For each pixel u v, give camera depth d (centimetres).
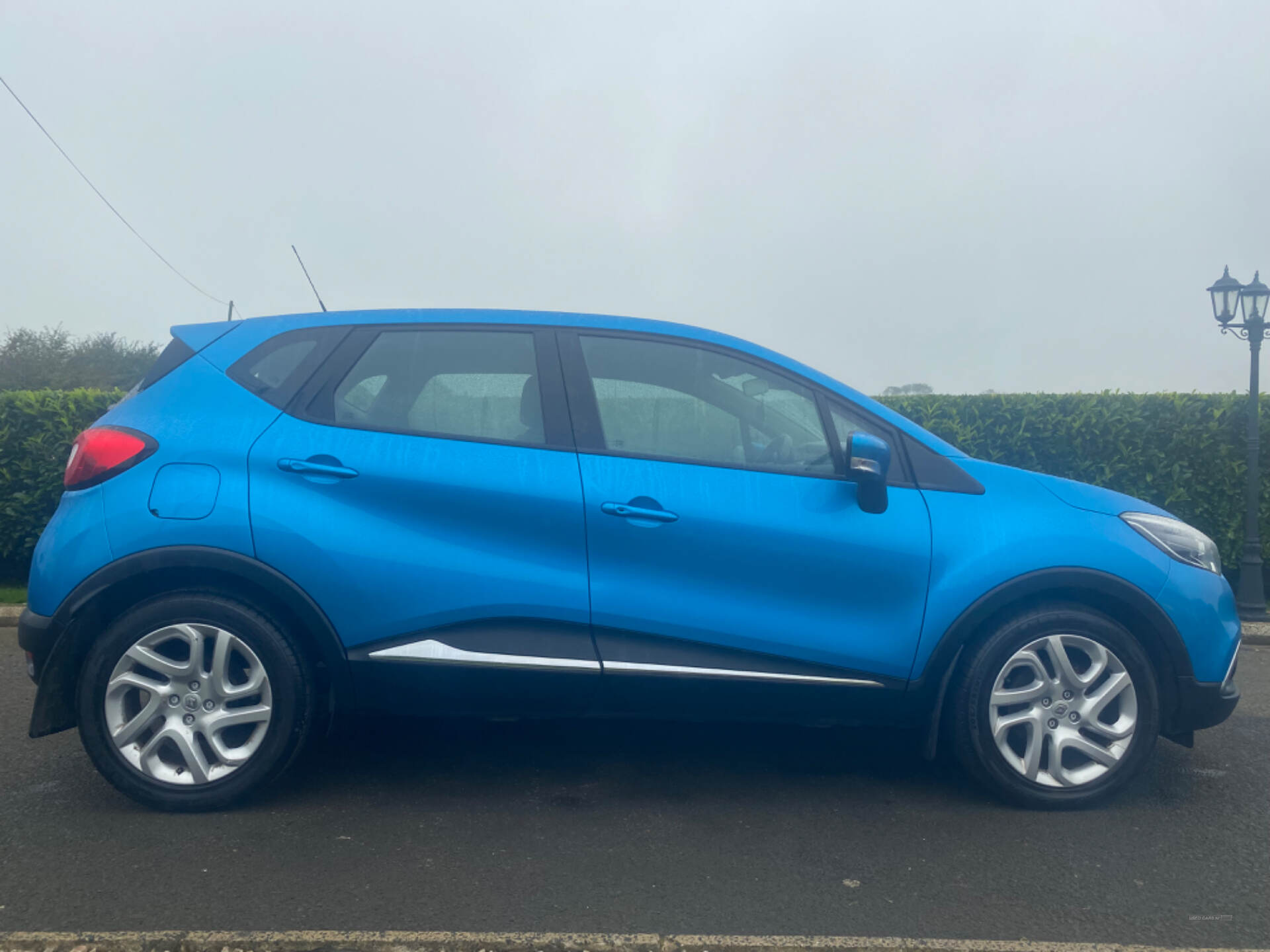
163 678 341
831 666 355
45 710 335
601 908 282
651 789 382
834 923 275
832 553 352
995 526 360
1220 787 399
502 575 344
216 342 371
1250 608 833
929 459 370
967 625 354
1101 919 281
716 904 286
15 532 830
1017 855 326
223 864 306
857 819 356
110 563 332
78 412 834
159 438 344
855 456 342
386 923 270
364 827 338
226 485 339
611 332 376
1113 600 364
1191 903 292
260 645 339
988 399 942
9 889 287
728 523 349
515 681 346
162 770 343
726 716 361
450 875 302
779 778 398
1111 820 359
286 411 354
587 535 347
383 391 362
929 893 296
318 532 338
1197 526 909
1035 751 361
